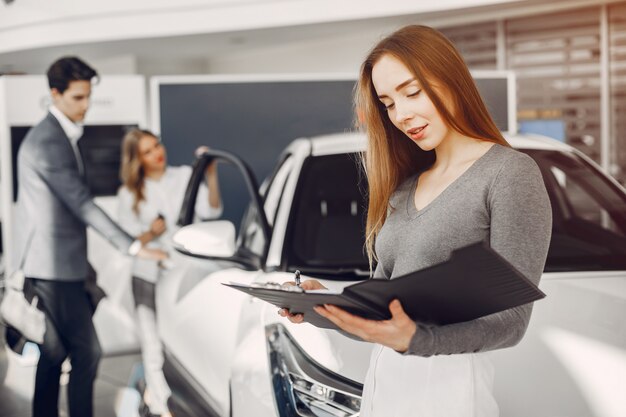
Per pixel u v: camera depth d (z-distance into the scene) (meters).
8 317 3.81
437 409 1.44
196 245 2.82
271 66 9.63
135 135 4.90
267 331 2.36
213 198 5.04
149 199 4.93
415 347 1.31
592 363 1.85
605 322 2.00
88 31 7.74
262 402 2.23
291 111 5.25
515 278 1.19
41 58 9.62
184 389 3.12
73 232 3.85
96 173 5.29
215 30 7.14
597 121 6.44
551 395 1.78
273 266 2.62
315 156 3.02
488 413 1.47
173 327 3.27
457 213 1.43
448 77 1.44
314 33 7.83
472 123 1.46
